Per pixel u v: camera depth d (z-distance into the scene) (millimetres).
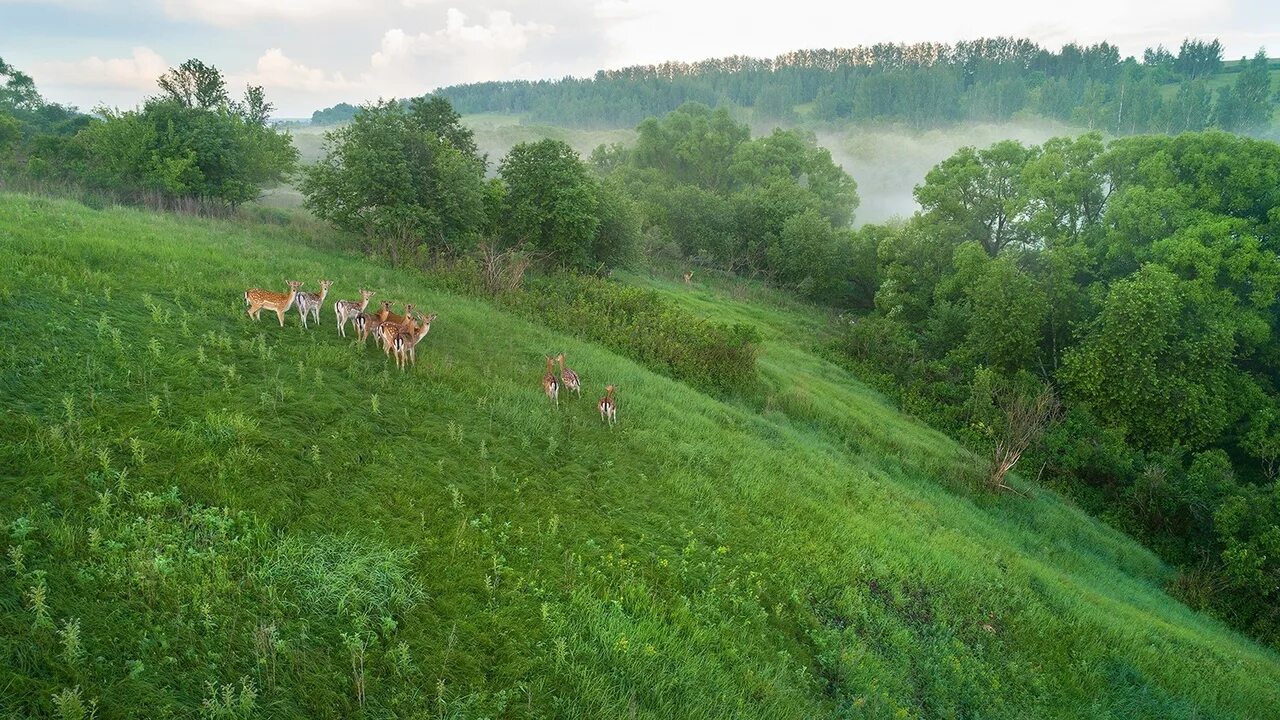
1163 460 26156
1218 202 30922
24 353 10078
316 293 15141
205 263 17453
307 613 7898
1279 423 27969
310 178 28047
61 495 7977
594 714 7961
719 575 11539
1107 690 12883
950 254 42188
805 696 9812
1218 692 14109
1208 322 28203
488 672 8055
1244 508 21625
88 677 6242
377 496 10164
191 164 30609
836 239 53531
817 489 16672
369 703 7168
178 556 7785
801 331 41719
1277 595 20750
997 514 21750
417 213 27344
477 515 10680
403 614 8312
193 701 6523
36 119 57656
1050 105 181625
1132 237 32562
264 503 9133
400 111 29234
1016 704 11617
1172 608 19438
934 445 26375
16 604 6551
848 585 12664
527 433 13711
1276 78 176875
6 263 12953
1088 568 19906
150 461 9055
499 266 27031
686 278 47562
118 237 17688
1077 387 29734
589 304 26828
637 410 17156
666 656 9250
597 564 10617
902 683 10922
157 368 10961
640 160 89125
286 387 11750
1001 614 13828
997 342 32719
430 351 16203
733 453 16734
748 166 78188
